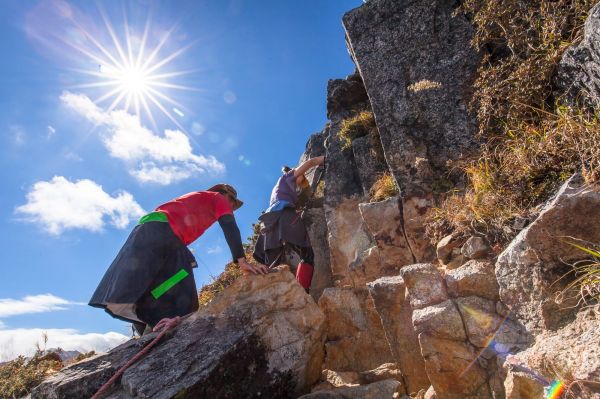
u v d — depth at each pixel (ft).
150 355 8.63
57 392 8.11
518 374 6.79
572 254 7.58
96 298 9.91
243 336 8.97
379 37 16.37
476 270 9.22
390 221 13.87
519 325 7.96
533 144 10.87
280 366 9.29
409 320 9.80
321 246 17.61
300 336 9.84
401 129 14.66
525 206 10.24
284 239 14.24
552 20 11.87
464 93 14.14
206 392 8.03
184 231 10.96
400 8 16.29
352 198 16.72
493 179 11.30
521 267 8.11
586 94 10.39
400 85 15.28
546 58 11.80
